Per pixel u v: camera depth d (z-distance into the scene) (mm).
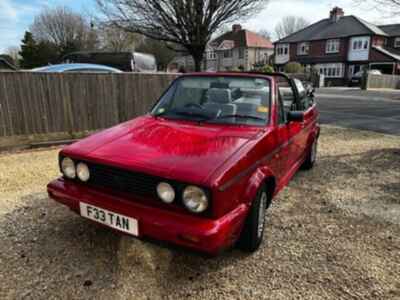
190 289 2223
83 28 43531
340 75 36094
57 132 6246
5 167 4852
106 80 6680
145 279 2314
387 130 8664
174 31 10969
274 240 2893
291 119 3266
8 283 2236
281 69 40500
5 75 5496
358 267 2506
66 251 2633
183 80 3545
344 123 9844
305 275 2398
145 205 2205
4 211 3342
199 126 2869
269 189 2877
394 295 2201
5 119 5621
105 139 2670
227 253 2660
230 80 3367
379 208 3609
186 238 1998
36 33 44500
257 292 2207
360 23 35031
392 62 32281
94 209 2352
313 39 38094
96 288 2207
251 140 2570
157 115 3246
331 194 4027
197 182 1997
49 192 2637
